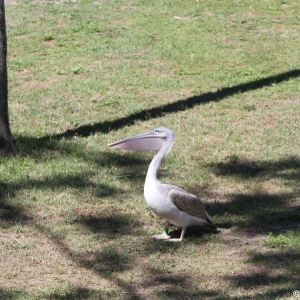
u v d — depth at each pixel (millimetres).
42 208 12133
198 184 13453
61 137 15922
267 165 14469
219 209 12359
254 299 9203
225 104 18531
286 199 12828
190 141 15805
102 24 25781
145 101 18828
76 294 9367
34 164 14055
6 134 14453
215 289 9578
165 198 10766
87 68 21422
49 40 24062
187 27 25797
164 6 28203
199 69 21625
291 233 11305
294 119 17516
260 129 16750
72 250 10727
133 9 27750
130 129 16547
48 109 18109
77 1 28625
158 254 10617
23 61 21891
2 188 12828
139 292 9500
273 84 20188
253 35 25203
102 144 15469
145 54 22891
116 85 20125
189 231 11617
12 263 10273
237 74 21203
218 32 25422
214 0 29219
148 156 14938
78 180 13406
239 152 15227
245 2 29109
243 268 10227
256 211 12227
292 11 28156
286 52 23406
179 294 9445
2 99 14281
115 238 11180
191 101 18844
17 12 26859
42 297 9273
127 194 12906
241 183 13578
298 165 14453
